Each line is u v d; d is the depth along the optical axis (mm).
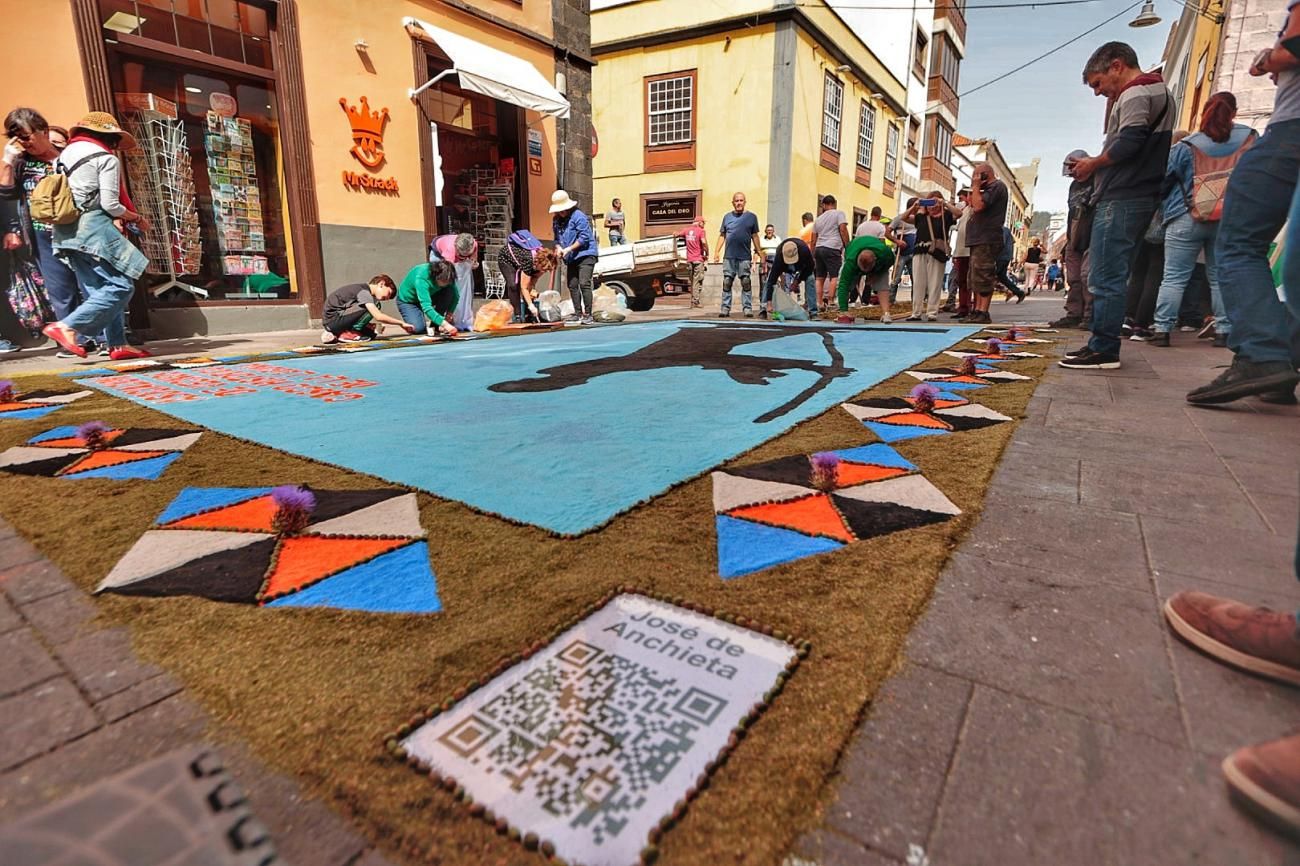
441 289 6062
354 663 1052
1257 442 2244
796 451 2209
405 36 7395
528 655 1059
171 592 1274
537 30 9039
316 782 817
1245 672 1017
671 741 883
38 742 879
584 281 7621
